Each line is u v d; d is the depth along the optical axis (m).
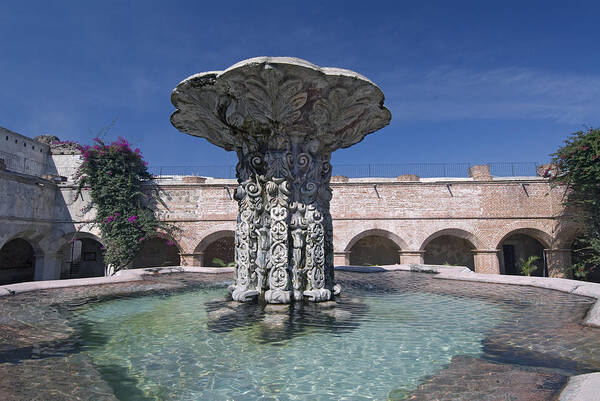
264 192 5.06
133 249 15.35
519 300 4.90
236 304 4.69
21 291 5.59
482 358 2.71
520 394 2.02
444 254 19.39
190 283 7.37
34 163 20.36
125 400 2.12
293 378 2.44
